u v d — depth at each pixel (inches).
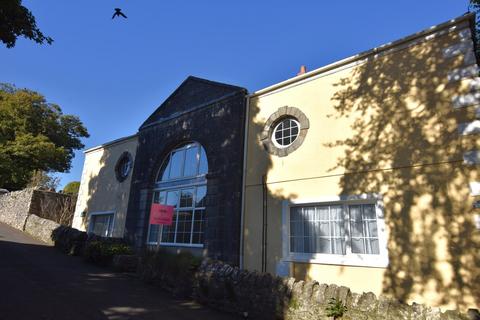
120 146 650.8
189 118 499.5
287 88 394.9
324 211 329.7
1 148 690.8
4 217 938.7
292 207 352.8
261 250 355.9
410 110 295.7
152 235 500.7
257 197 379.9
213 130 454.9
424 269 254.4
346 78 348.8
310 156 349.7
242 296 264.8
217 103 463.2
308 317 223.3
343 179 320.2
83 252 497.7
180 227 463.2
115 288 321.4
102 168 677.9
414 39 311.1
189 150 496.1
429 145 277.1
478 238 237.0
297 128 378.6
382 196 291.1
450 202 255.3
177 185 490.3
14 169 690.8
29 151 711.1
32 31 350.9
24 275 338.0
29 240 641.6
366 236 296.5
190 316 252.7
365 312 204.1
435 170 269.0
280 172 368.8
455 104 272.2
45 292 279.9
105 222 620.4
